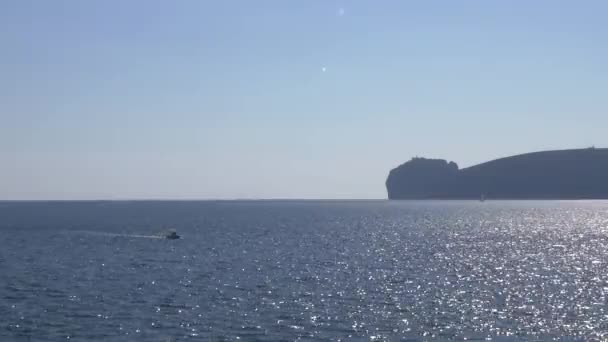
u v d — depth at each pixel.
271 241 137.38
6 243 129.12
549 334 50.50
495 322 54.31
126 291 68.38
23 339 48.59
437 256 106.62
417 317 56.12
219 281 76.00
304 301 63.09
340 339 48.88
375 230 178.00
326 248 120.94
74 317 55.47
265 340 48.50
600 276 81.56
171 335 49.78
